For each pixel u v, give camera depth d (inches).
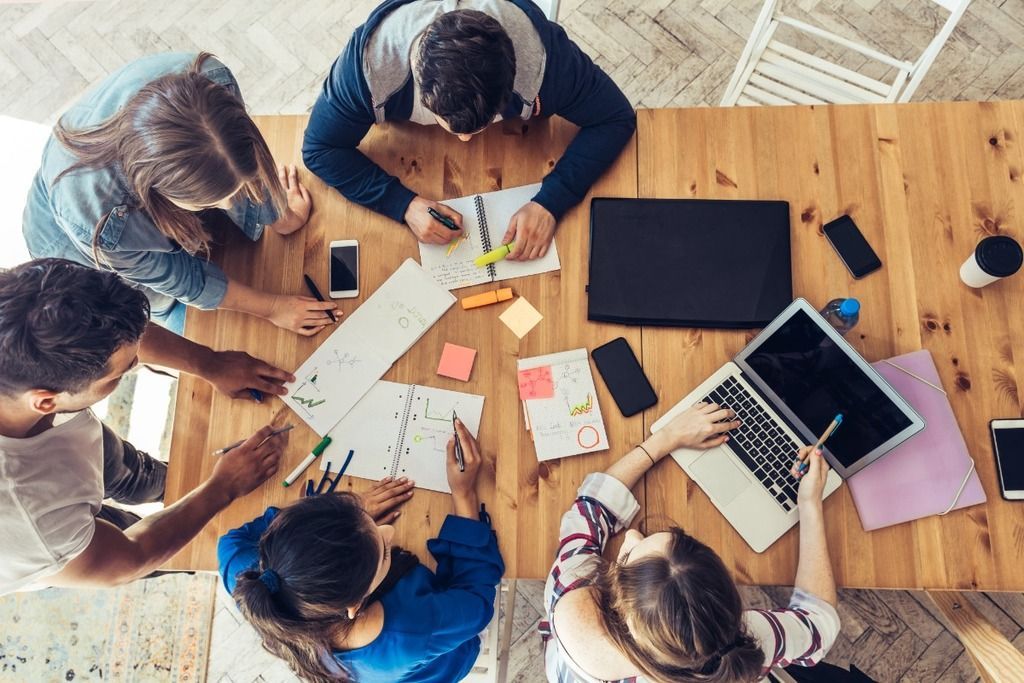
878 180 68.1
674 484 62.4
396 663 56.6
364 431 65.7
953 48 105.2
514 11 62.7
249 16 116.4
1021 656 60.8
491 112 58.7
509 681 90.3
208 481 63.5
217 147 51.9
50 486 56.6
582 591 55.2
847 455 60.8
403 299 68.5
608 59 110.1
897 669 87.0
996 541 59.6
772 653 55.3
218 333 69.0
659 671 48.6
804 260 66.9
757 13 110.0
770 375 62.9
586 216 69.5
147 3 118.0
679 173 69.7
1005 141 68.1
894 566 59.9
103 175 57.2
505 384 66.0
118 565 59.0
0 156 114.6
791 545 60.7
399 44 62.5
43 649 88.7
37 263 51.1
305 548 47.2
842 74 81.3
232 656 92.8
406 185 71.3
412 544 63.0
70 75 116.5
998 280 64.9
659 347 65.9
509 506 63.2
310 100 113.0
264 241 71.2
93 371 50.6
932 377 63.1
